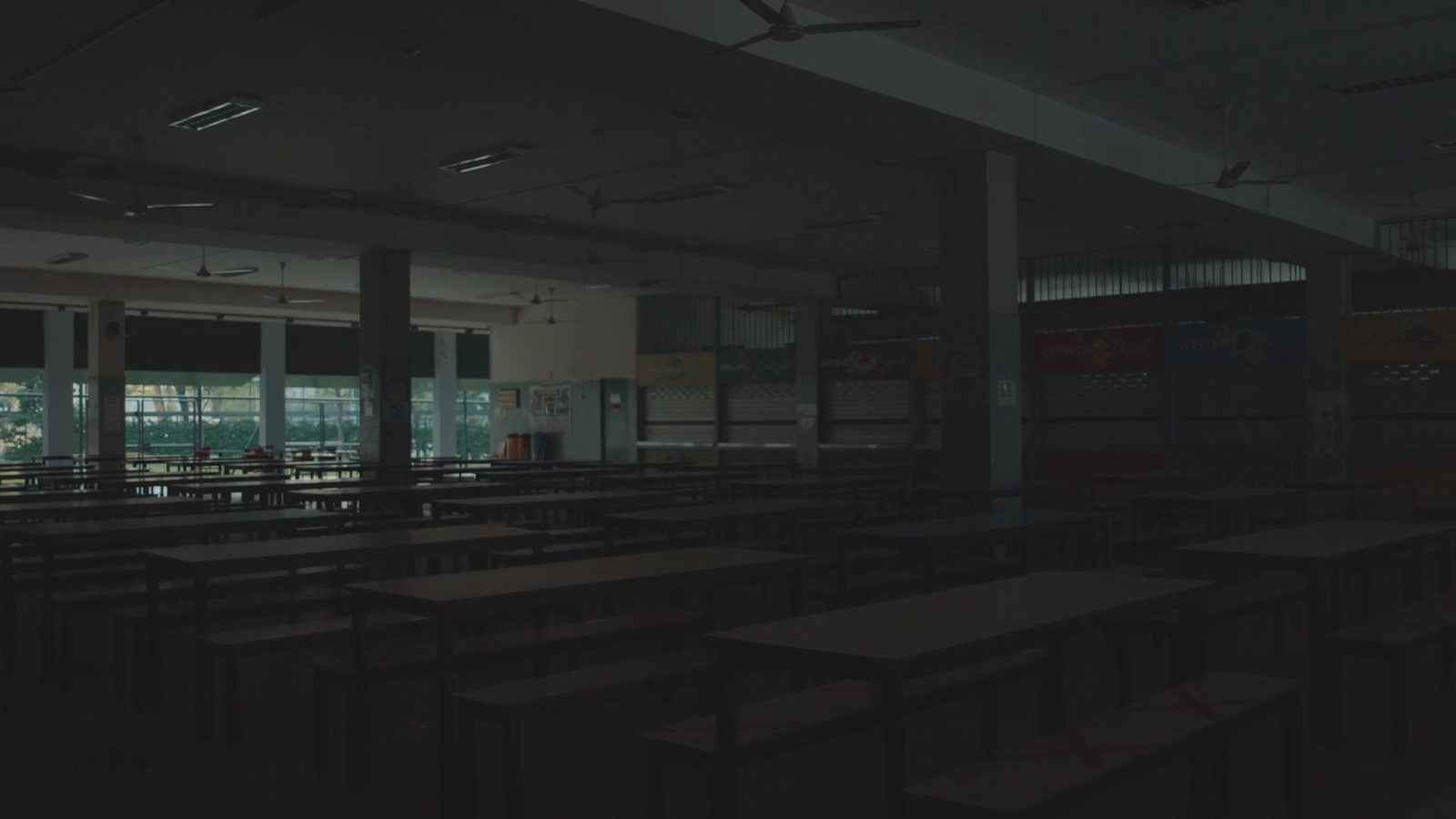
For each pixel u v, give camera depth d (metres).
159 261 16.69
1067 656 5.95
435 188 11.79
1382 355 13.34
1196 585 4.00
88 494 9.34
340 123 9.18
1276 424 14.13
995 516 6.84
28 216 10.99
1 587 5.95
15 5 6.03
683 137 9.66
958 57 7.70
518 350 23.73
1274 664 5.74
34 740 4.59
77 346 21.67
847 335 17.95
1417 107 8.85
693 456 20.33
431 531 5.92
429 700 5.20
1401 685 4.18
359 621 3.98
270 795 3.91
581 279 16.12
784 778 4.01
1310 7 6.78
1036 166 9.21
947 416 9.09
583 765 4.22
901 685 2.85
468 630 6.46
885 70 7.26
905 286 17.47
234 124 9.21
